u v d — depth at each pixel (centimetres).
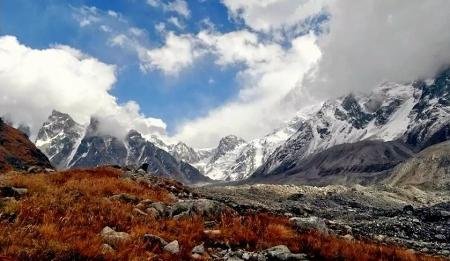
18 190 1711
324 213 4738
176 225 1539
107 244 1213
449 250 2516
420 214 4662
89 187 2017
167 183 3281
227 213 1794
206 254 1317
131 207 1692
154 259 1170
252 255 1345
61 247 1106
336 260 1467
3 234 1113
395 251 1617
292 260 1368
